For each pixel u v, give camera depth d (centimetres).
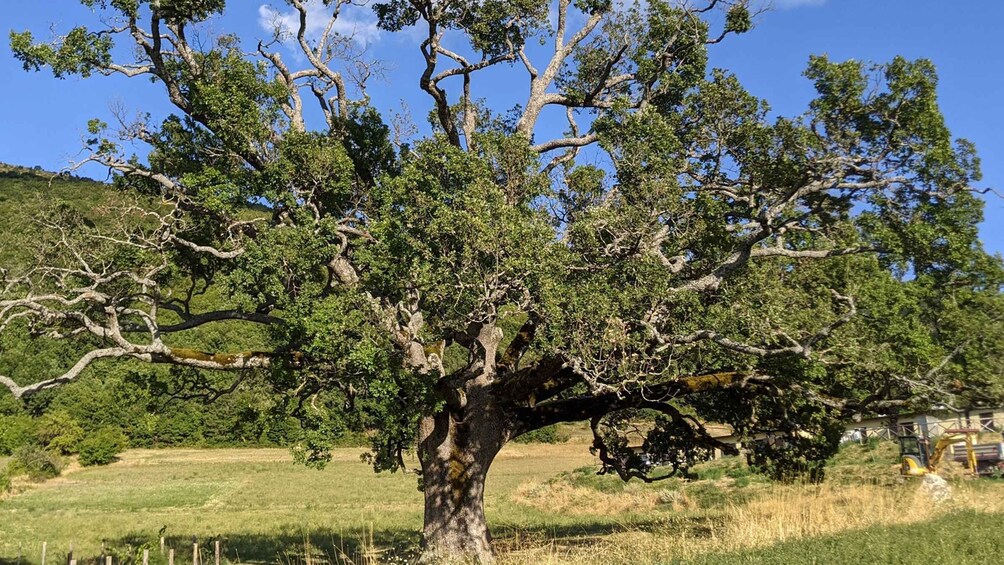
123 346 1384
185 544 2366
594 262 1381
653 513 2728
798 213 1516
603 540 1706
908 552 984
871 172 1441
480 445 1592
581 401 1711
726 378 1683
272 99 1550
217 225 1552
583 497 3488
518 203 1369
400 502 4062
